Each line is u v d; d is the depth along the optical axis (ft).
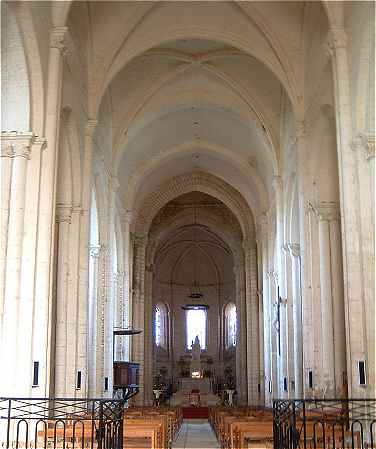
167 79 93.56
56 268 70.64
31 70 54.08
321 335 69.15
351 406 50.14
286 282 88.02
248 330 132.36
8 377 49.14
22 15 51.85
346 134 54.75
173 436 77.92
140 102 94.84
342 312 68.59
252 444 50.62
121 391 95.25
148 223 135.03
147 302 146.72
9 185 51.88
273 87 91.50
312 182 71.92
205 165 127.13
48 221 52.80
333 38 57.06
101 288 86.99
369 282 51.13
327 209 70.44
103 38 75.46
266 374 111.04
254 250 134.10
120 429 41.19
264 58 78.18
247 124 99.45
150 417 61.62
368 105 53.26
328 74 63.57
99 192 86.02
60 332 66.74
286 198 89.56
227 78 92.94
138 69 91.71
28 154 52.80
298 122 75.15
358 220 52.90
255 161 114.11
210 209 151.53
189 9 76.89
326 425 49.29
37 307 51.52
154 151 114.32
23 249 51.60
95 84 75.20
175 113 104.22
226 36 79.30
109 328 89.30
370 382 49.21
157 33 78.79
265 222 113.39
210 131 111.75
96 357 83.76
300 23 74.64
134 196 116.26
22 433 47.78
